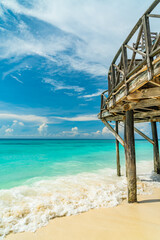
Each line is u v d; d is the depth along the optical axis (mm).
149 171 9367
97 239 3000
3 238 3105
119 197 4977
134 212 4016
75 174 8922
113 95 4773
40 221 3670
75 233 3209
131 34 3428
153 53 2441
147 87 3307
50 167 11344
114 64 4773
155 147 8320
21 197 5250
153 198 4934
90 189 5992
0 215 3934
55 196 5230
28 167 11383
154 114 5488
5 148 30609
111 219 3713
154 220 3611
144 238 2961
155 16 2559
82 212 4113
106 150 25938
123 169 10352
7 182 7418
